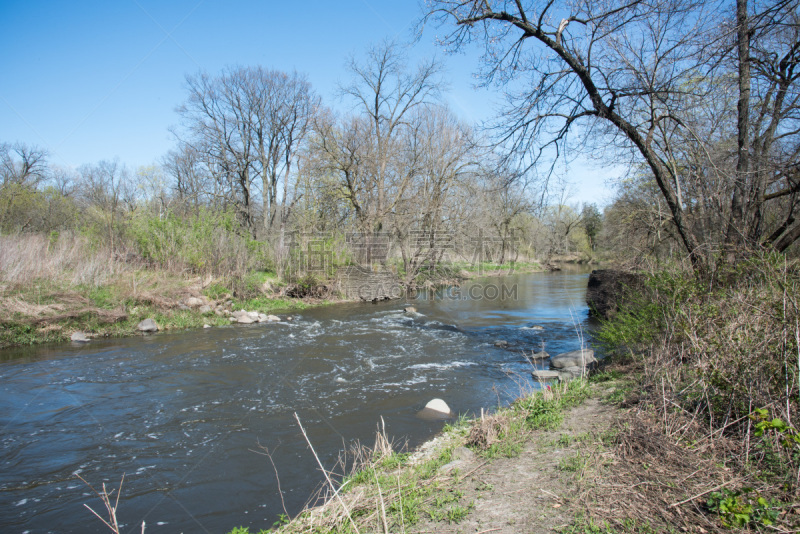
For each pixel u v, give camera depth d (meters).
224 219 19.03
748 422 4.02
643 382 6.12
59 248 15.58
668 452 4.09
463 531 3.35
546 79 9.66
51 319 12.16
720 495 3.28
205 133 31.95
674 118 8.69
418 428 6.49
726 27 8.31
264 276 20.64
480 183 25.81
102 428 6.53
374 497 4.05
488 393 8.10
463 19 8.93
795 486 3.27
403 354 11.13
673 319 6.18
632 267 10.32
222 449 5.84
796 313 4.35
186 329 14.10
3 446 5.95
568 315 17.64
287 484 4.96
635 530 3.12
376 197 27.36
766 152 8.91
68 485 5.00
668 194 8.86
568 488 3.82
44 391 8.13
